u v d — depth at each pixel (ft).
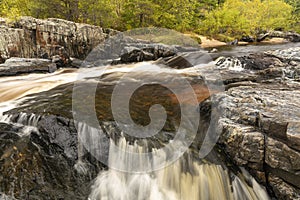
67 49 54.75
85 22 71.77
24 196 15.28
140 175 16.93
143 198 16.61
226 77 32.94
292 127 15.10
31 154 17.46
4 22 49.67
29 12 66.23
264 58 42.22
